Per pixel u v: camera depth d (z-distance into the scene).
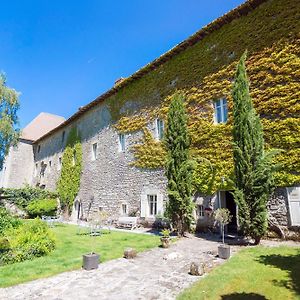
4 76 21.48
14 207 20.50
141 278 5.32
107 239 9.98
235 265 5.66
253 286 4.45
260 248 7.07
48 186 25.92
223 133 10.44
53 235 8.45
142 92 15.29
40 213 19.59
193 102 11.98
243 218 7.70
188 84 12.40
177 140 10.47
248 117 8.31
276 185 8.48
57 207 21.39
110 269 6.00
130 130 15.70
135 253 7.12
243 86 8.73
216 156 10.52
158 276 5.43
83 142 20.97
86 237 10.51
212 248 7.70
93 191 18.30
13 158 31.16
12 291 4.75
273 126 8.83
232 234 9.83
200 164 10.98
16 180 30.77
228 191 10.81
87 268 6.00
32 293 4.64
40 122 36.09
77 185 20.44
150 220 13.04
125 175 15.43
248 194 7.82
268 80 9.25
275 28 9.42
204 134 11.12
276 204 8.54
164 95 13.66
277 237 8.35
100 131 18.78
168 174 10.41
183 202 9.86
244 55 9.12
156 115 13.96
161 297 4.33
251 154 8.02
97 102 19.33
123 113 16.53
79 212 19.59
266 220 7.59
